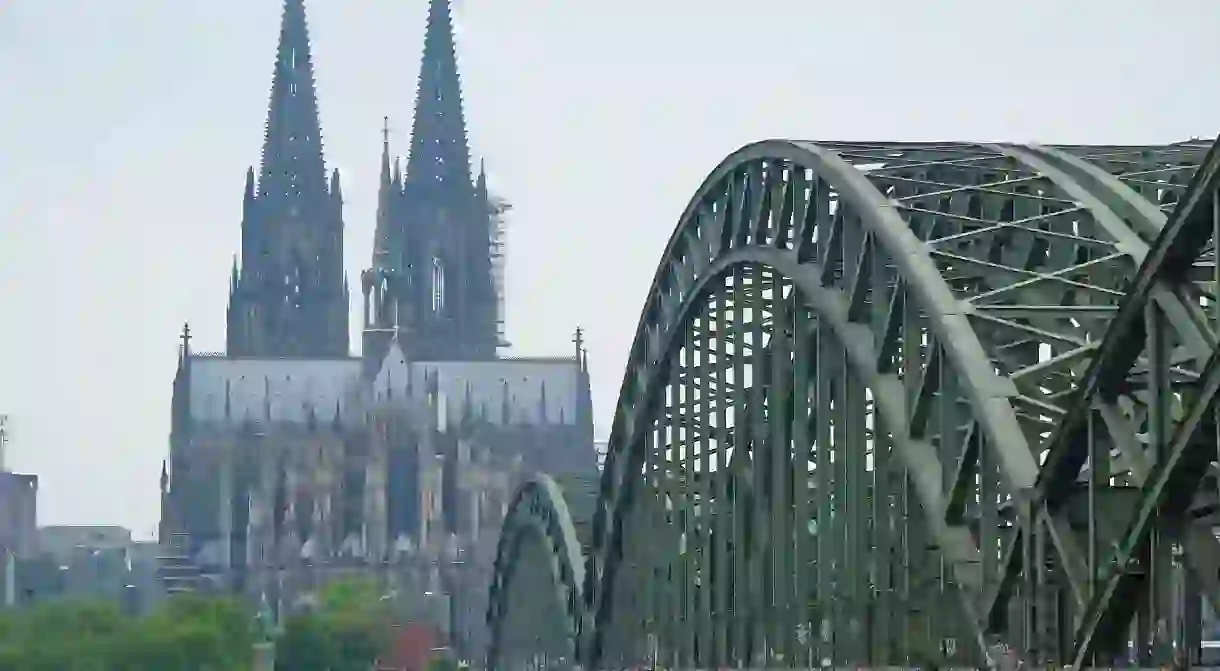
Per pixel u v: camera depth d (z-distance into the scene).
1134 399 145.62
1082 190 173.38
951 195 182.38
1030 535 136.88
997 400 148.38
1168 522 114.19
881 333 179.38
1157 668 120.06
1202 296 137.38
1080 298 184.88
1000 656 146.50
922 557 179.75
